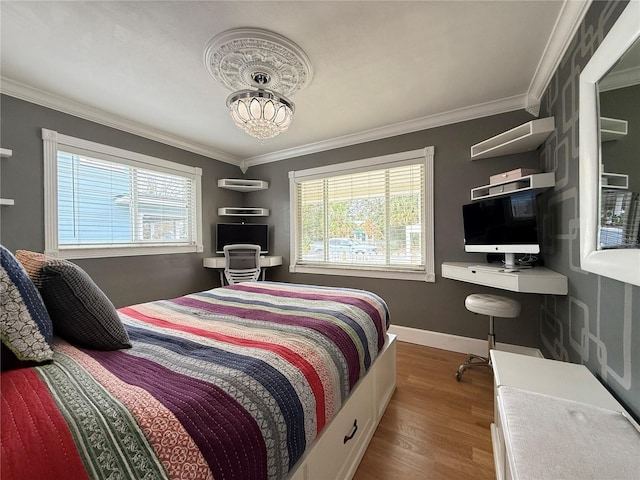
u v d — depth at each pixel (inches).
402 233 121.1
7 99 83.0
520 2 55.6
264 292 78.5
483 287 101.7
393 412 67.7
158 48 69.0
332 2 55.7
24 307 30.0
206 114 105.7
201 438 23.8
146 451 21.3
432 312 111.7
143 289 118.6
